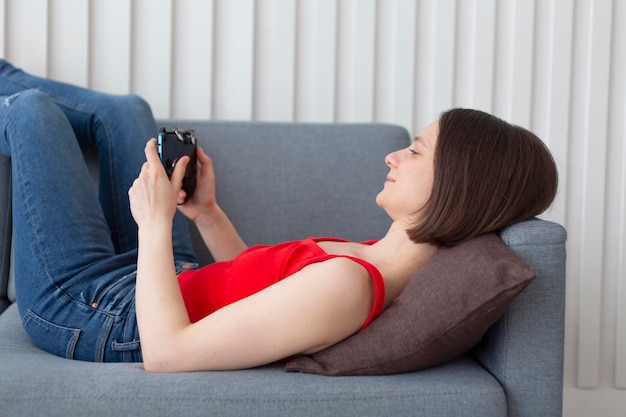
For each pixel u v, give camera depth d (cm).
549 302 122
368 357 119
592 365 236
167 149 140
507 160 124
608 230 237
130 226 181
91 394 111
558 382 122
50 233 145
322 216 192
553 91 231
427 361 121
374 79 226
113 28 214
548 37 231
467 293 115
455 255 120
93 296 140
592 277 235
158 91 217
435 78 227
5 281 184
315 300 117
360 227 192
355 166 195
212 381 114
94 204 156
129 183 182
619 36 233
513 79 229
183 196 162
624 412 237
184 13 218
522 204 125
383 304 124
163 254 126
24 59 212
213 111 222
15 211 150
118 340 135
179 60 219
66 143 155
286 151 195
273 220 190
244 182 191
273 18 221
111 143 183
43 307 142
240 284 133
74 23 212
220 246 173
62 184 149
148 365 120
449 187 123
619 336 236
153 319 121
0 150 163
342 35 225
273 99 223
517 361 121
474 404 116
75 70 213
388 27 226
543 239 121
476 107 229
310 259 125
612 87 235
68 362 127
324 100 224
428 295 117
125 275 145
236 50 220
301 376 118
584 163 234
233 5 219
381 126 202
